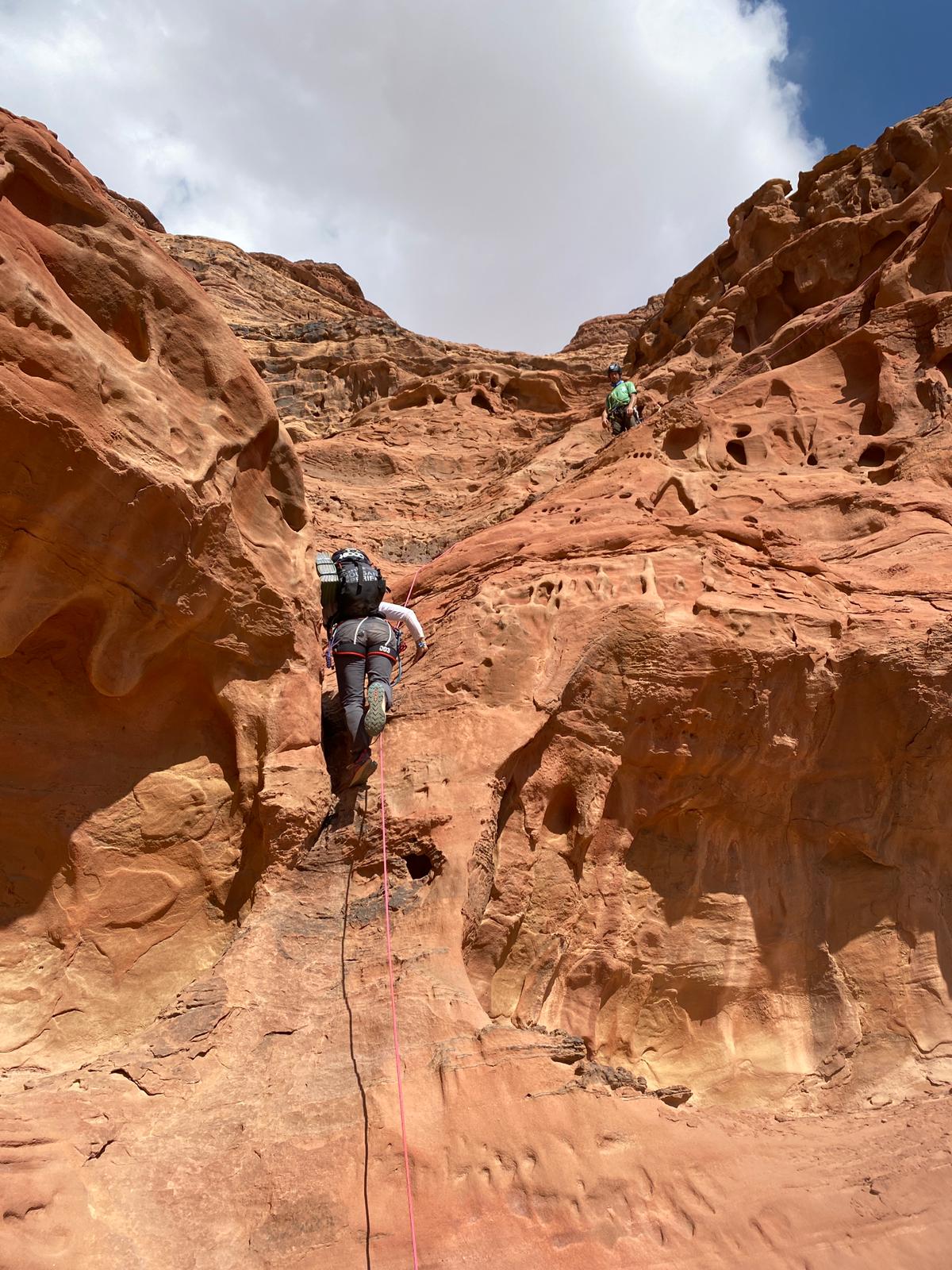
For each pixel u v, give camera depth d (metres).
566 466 16.12
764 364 14.17
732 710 6.20
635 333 40.84
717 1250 4.03
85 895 4.84
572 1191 4.04
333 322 33.81
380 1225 3.81
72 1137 3.87
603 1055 5.81
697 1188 4.25
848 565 8.12
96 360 4.57
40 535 4.48
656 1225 4.06
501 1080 4.28
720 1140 4.56
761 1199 4.30
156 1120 4.06
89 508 4.53
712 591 6.59
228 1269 3.63
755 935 6.36
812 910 6.54
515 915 5.42
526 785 5.74
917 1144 5.04
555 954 5.60
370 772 5.46
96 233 4.95
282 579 5.68
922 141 16.16
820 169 18.28
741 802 6.45
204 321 5.35
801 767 6.51
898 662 6.48
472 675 5.97
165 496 4.74
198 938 5.07
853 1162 4.82
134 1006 4.77
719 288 19.38
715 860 6.43
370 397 28.42
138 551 4.79
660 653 6.05
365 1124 4.09
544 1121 4.20
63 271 4.80
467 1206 3.91
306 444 20.05
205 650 5.33
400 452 19.80
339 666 5.73
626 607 6.14
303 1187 3.90
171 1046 4.34
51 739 4.98
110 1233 3.60
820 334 13.47
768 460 10.72
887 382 10.77
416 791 5.47
